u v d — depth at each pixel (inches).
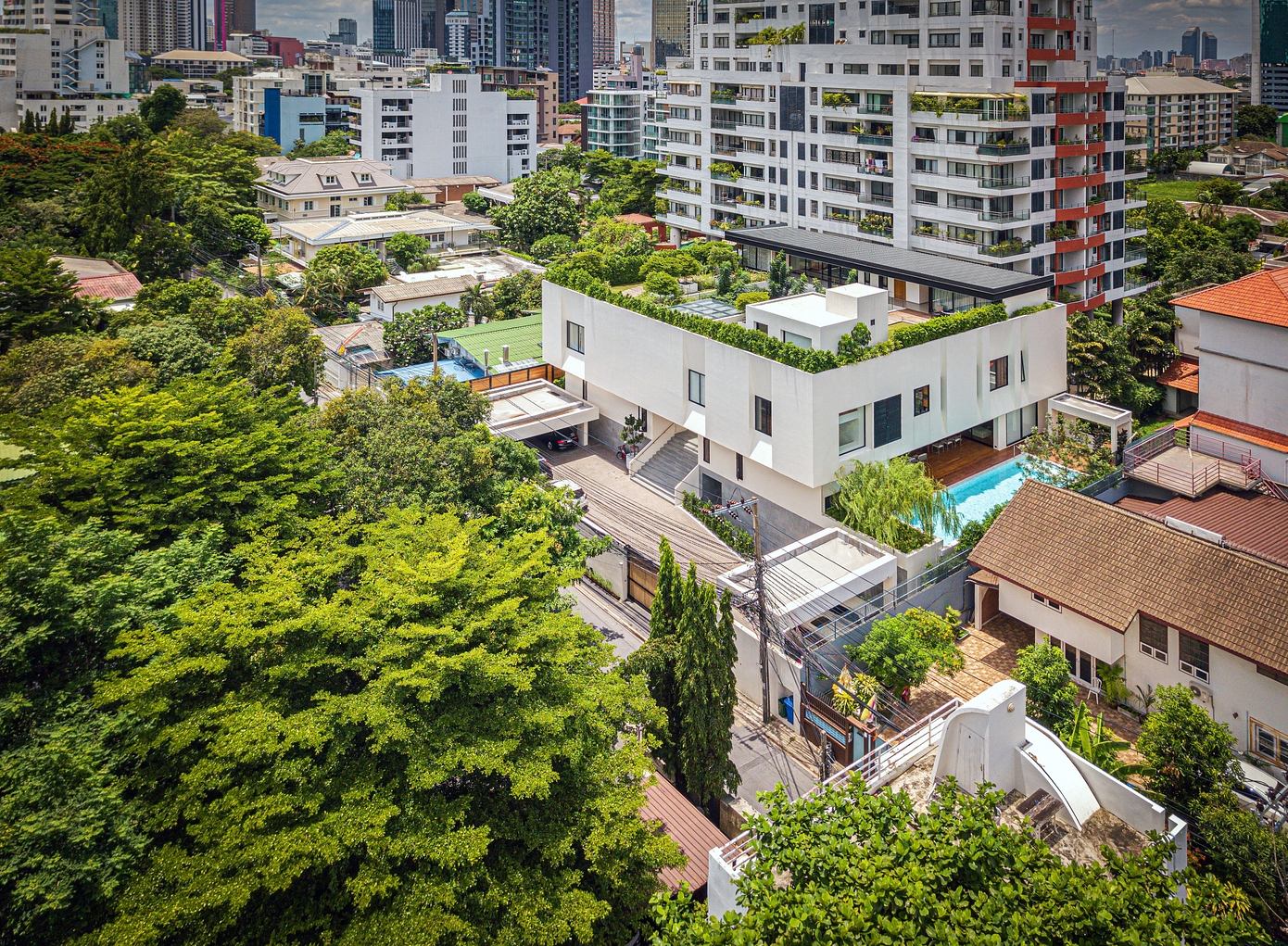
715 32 4571.9
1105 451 2155.5
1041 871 792.3
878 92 3481.8
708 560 2110.0
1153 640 1526.8
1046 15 3599.9
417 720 982.4
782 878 951.0
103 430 1544.0
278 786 953.5
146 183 3348.9
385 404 2039.9
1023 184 3179.1
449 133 6309.1
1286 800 1314.0
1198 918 748.0
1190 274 3496.6
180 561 1289.4
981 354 2245.3
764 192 4121.6
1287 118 7549.2
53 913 901.8
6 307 2374.5
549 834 1010.1
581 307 2650.1
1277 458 1956.2
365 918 895.7
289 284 3882.9
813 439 1966.0
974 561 1750.7
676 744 1429.6
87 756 960.3
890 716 1553.9
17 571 1101.7
